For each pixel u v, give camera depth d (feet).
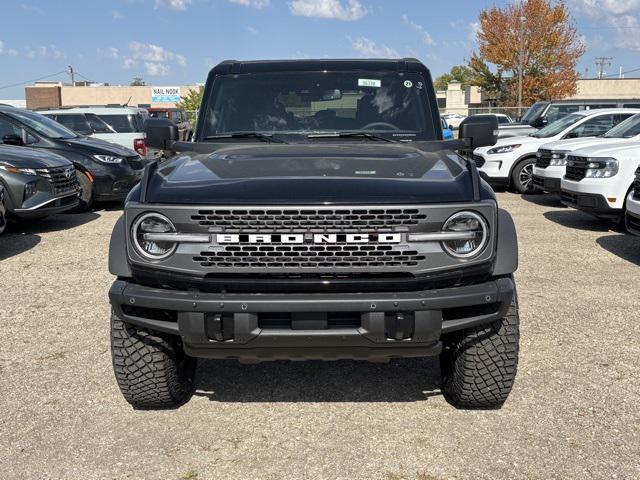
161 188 11.20
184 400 13.55
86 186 39.06
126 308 11.43
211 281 10.77
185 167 12.38
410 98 15.64
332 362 15.49
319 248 10.63
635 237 30.45
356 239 10.60
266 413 13.02
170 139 15.43
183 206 10.68
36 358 15.84
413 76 15.90
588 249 27.86
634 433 11.96
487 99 164.35
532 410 12.93
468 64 157.99
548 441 11.73
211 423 12.62
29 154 32.07
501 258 11.22
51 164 31.86
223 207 10.55
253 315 10.64
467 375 12.21
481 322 11.12
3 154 31.30
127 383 12.41
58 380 14.56
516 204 41.68
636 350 16.05
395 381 14.44
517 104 151.74
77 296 21.22
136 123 50.26
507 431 12.12
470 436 11.98
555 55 148.87
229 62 16.61
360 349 10.97
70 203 33.35
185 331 10.86
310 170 11.76
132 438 12.04
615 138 37.68
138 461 11.27
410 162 12.43
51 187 31.63
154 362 12.23
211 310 10.61
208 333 10.87
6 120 38.58
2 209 27.27
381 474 10.80
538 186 40.27
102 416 12.89
